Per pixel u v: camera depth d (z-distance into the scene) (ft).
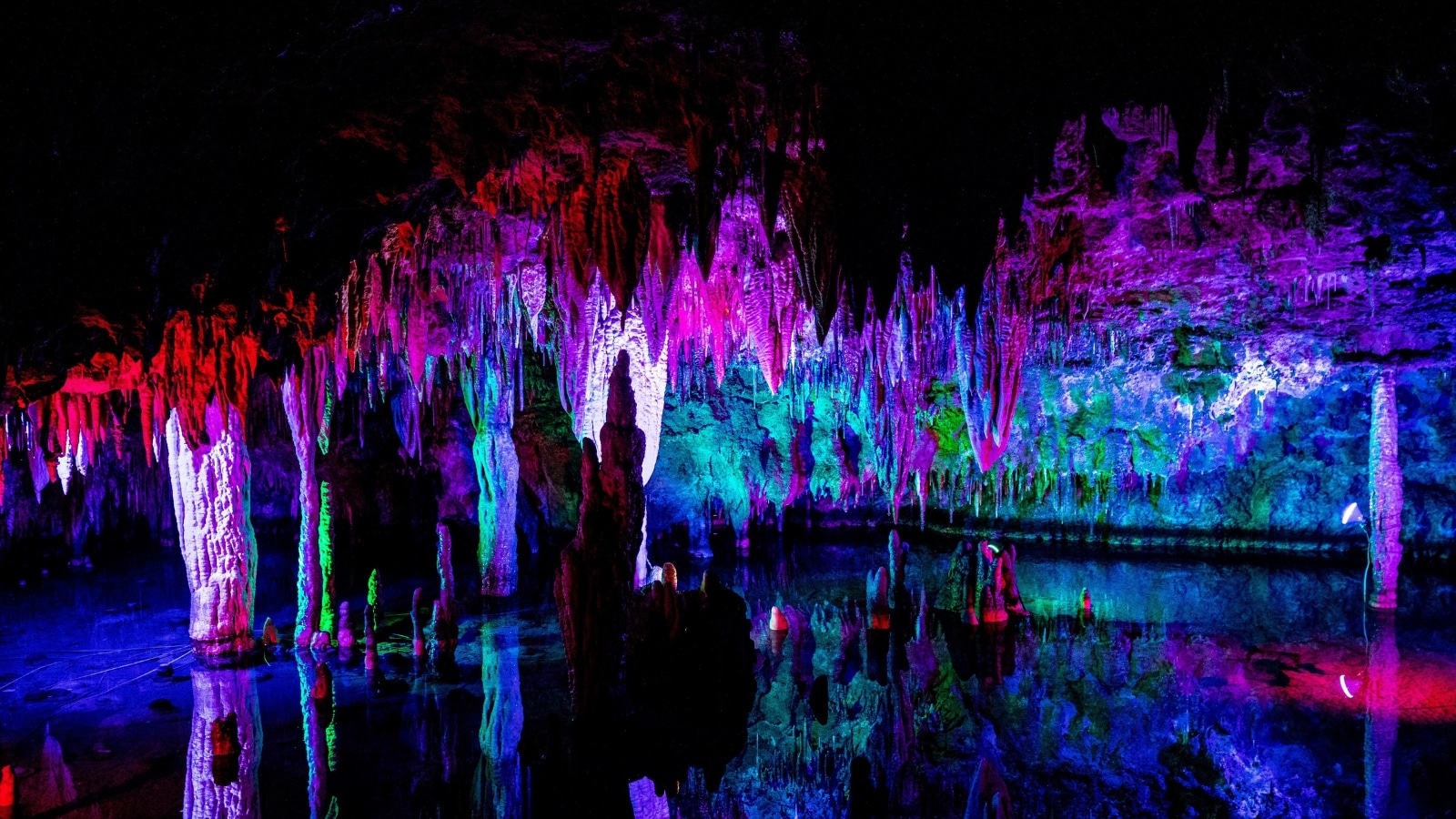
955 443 68.80
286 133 21.59
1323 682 36.27
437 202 27.81
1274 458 70.69
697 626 34.91
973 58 21.13
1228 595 55.31
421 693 34.94
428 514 79.97
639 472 31.04
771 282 34.37
